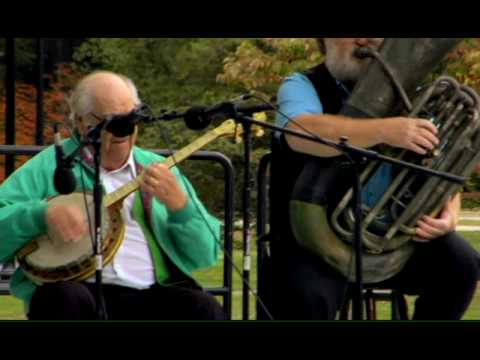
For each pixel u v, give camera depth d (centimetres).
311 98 738
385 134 696
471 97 713
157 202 727
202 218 721
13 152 843
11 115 1259
